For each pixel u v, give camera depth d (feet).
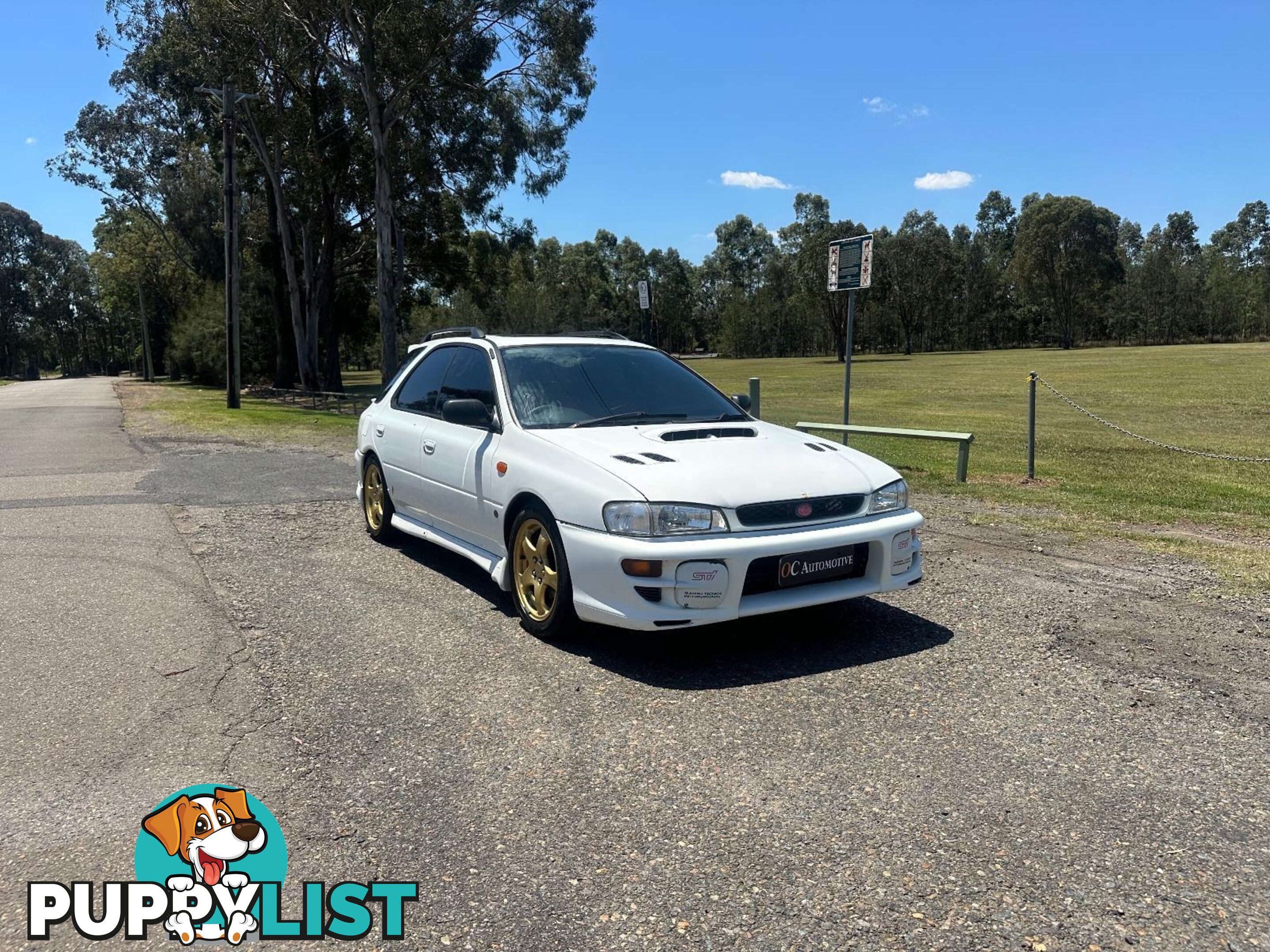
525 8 90.94
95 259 216.13
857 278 32.99
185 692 12.96
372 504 23.40
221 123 95.35
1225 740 11.34
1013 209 406.82
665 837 9.14
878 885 8.30
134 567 20.31
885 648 14.76
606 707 12.44
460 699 12.75
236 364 79.25
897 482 15.49
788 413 69.36
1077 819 9.46
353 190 108.88
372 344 216.54
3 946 7.52
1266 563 20.16
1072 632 15.51
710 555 13.07
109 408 80.38
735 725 11.85
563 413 16.96
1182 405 71.05
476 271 124.47
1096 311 328.70
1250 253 402.31
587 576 13.76
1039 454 41.52
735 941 7.53
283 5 89.10
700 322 394.73
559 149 104.17
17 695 12.85
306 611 16.99
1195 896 8.11
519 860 8.77
